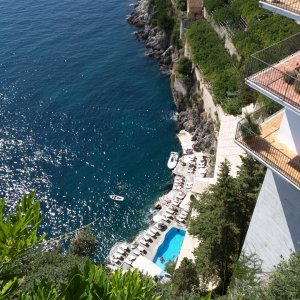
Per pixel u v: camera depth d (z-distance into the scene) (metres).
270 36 52.94
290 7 18.00
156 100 73.44
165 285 27.48
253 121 21.41
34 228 9.04
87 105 72.56
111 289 10.26
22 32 92.50
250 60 20.98
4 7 102.94
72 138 66.31
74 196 57.81
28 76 79.31
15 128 68.12
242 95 50.38
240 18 61.97
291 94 17.94
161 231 50.56
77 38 90.56
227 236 30.72
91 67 81.69
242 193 29.80
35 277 23.33
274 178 21.48
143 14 94.69
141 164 61.78
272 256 23.50
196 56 64.62
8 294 9.42
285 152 19.92
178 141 64.88
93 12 100.88
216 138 55.53
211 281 32.84
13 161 62.66
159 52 83.62
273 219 22.58
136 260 47.06
